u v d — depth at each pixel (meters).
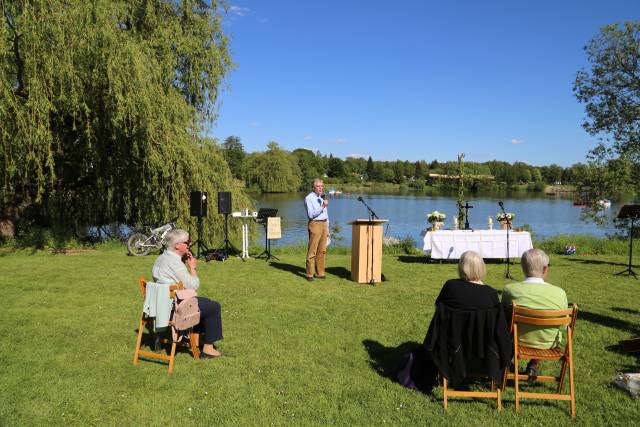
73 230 13.56
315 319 6.21
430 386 4.17
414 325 5.99
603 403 3.98
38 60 10.65
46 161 11.66
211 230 13.48
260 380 4.32
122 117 11.30
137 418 3.63
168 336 5.09
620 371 4.64
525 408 3.90
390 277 9.26
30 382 4.18
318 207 8.59
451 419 3.69
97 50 11.08
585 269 10.53
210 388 4.14
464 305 3.83
